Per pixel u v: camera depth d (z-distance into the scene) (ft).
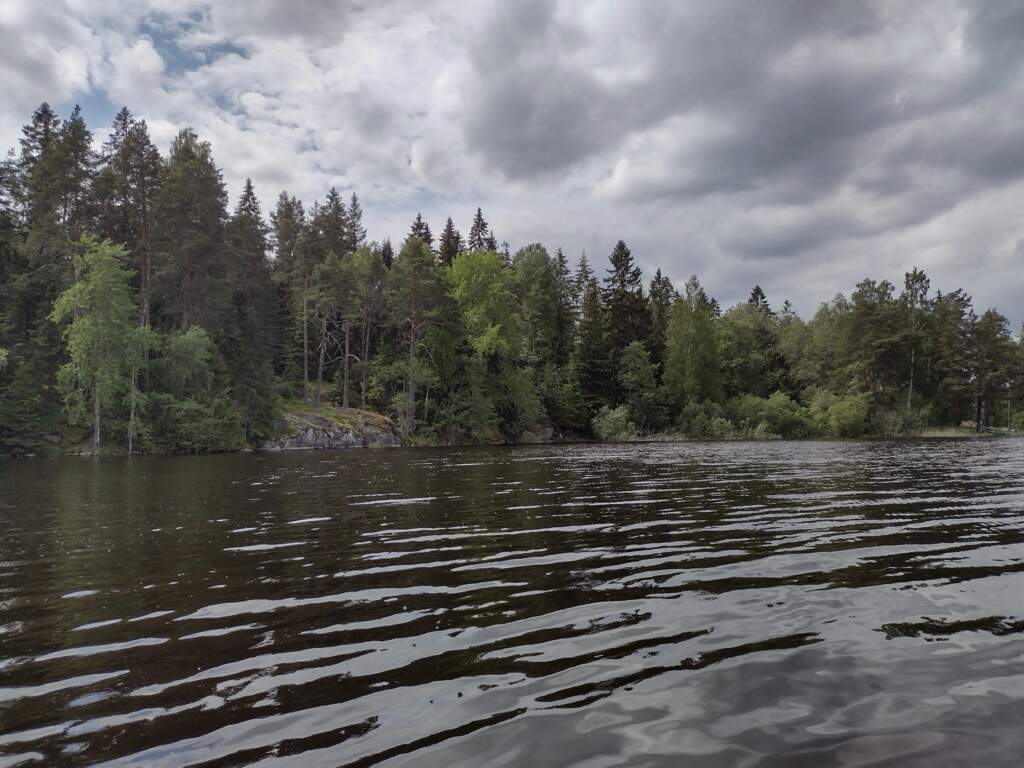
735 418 220.64
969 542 26.71
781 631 15.61
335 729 10.76
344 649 14.82
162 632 16.31
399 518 35.19
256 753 9.95
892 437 207.51
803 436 213.66
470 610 17.75
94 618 17.62
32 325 135.33
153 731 10.77
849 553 24.67
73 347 117.70
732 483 53.06
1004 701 11.57
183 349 132.98
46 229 136.26
